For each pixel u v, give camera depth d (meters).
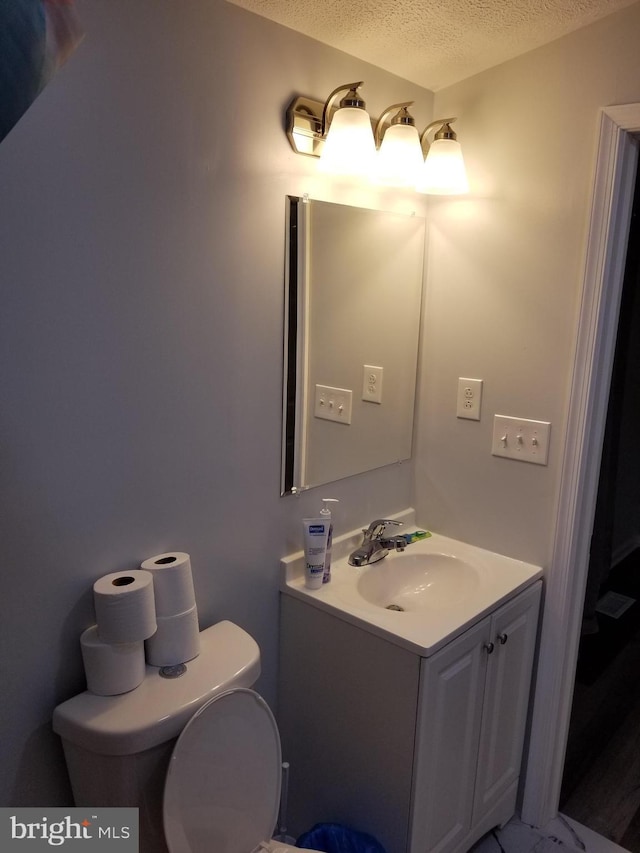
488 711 1.63
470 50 1.56
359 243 1.65
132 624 1.13
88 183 1.09
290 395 1.55
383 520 1.85
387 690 1.42
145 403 1.24
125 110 1.12
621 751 2.16
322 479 1.69
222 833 1.24
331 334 1.63
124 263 1.16
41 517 1.11
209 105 1.25
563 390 1.64
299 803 1.70
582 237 1.56
